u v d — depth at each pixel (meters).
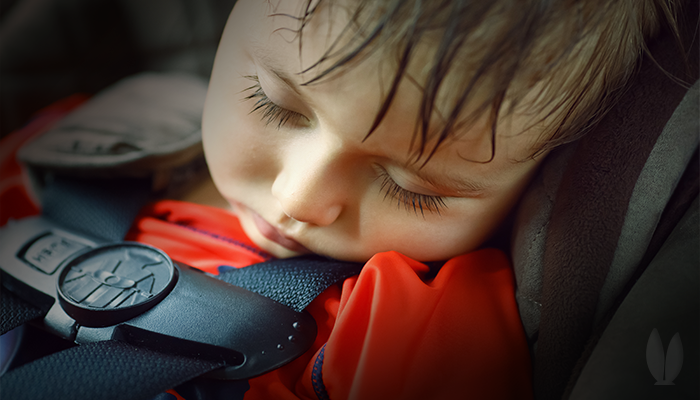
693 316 0.19
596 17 0.19
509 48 0.19
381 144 0.20
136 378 0.20
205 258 0.27
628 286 0.22
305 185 0.21
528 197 0.24
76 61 0.42
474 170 0.21
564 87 0.20
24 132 0.36
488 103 0.19
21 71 0.41
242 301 0.22
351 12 0.19
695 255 0.20
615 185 0.22
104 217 0.28
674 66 0.22
